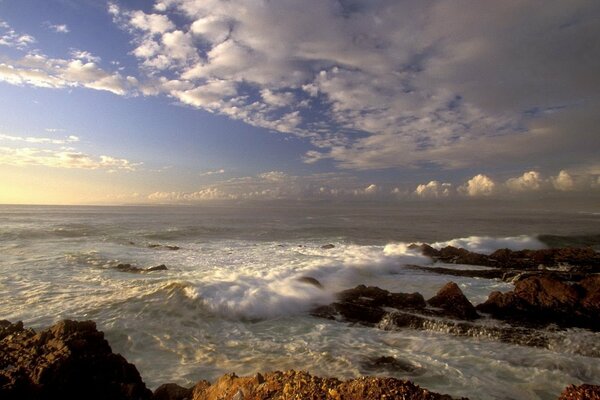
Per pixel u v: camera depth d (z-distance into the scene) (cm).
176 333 991
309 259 2047
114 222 4847
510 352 879
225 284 1323
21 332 688
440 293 1234
